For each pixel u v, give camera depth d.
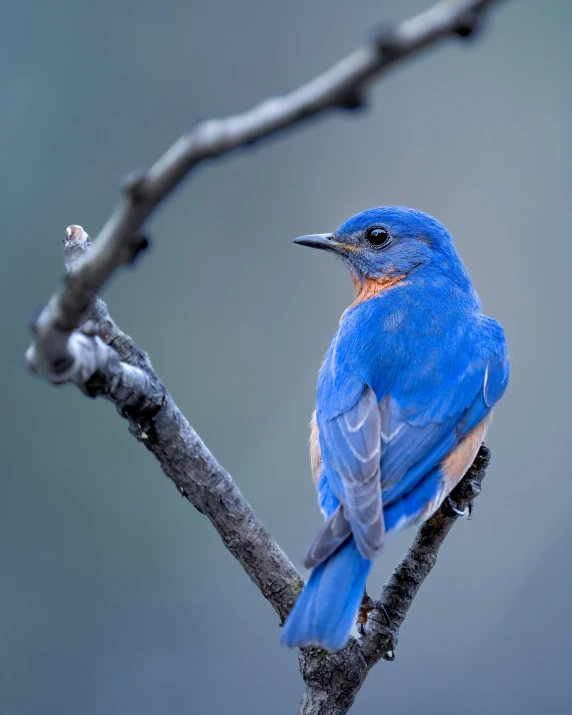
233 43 15.64
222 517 7.01
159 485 13.52
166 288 15.02
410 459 8.68
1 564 13.04
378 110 15.88
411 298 9.95
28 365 5.35
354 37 15.78
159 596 12.91
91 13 15.30
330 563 7.41
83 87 15.12
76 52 15.18
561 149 15.59
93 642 12.69
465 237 15.34
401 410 8.93
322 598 6.98
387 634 7.31
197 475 6.87
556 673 12.09
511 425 14.16
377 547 7.44
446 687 12.05
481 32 3.41
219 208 15.45
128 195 4.13
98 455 13.59
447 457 8.87
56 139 14.90
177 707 12.28
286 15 15.73
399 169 15.70
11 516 13.25
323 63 15.66
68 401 13.68
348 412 8.91
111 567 13.12
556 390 14.38
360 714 11.95
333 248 11.16
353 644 7.29
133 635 12.71
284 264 15.28
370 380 9.14
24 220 14.52
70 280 4.68
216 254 15.26
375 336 9.45
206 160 3.91
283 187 15.57
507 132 15.75
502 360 9.79
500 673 12.16
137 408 6.50
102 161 14.91
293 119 3.61
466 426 9.07
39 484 13.38
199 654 12.57
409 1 15.80
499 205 15.43
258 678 12.48
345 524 7.76
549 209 15.34
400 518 8.47
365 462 8.48
